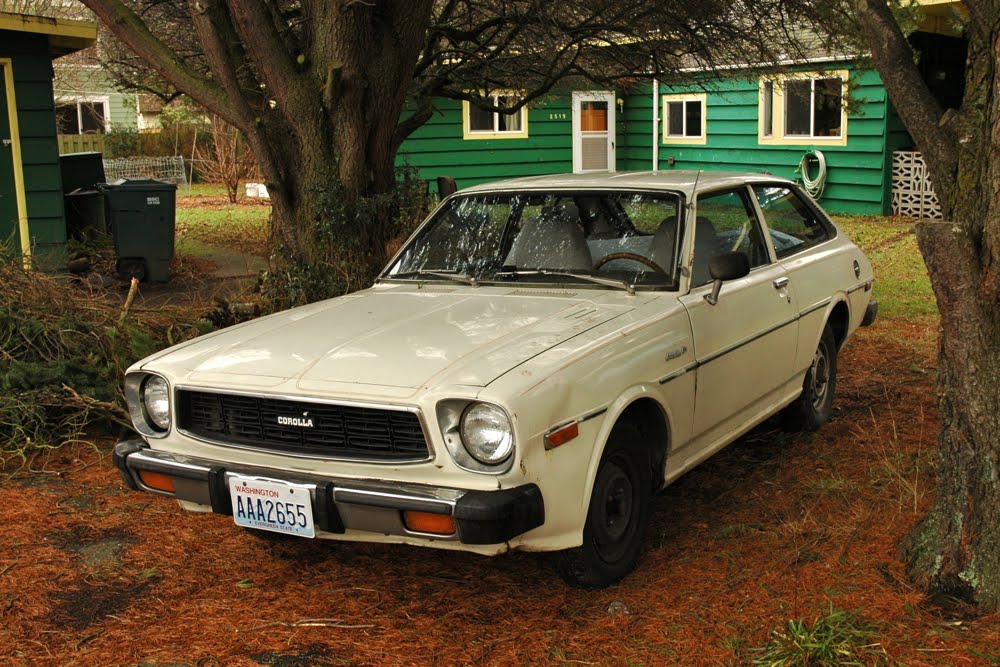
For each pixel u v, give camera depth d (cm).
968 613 344
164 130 2672
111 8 712
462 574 406
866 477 490
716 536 429
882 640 328
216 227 1633
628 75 1020
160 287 1059
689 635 344
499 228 496
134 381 403
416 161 1938
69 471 543
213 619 372
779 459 529
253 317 717
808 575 381
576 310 414
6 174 991
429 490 335
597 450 359
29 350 605
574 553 368
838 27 892
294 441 363
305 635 357
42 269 856
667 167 2091
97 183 1256
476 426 329
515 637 351
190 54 1101
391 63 741
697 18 917
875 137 1658
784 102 1808
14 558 429
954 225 337
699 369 430
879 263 1193
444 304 439
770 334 495
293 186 757
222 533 458
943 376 357
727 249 482
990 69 335
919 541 375
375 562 422
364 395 343
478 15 1070
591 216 477
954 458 355
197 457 387
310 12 736
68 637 360
